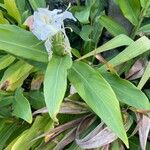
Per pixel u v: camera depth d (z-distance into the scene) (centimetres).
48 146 94
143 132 87
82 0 117
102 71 88
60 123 95
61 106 89
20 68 94
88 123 94
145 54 98
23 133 93
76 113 93
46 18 81
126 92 84
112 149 91
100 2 109
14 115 94
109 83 86
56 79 78
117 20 106
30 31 87
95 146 86
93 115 95
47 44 81
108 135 86
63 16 82
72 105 91
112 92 79
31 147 96
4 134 98
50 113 74
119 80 86
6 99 96
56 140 94
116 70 96
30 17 92
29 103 91
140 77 98
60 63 81
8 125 100
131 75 96
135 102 83
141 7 99
